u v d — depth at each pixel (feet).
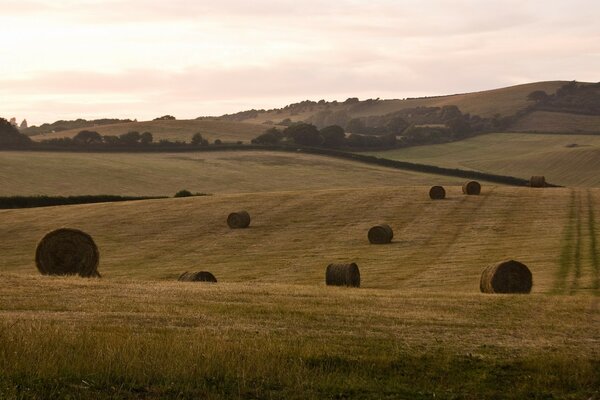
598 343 70.85
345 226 255.50
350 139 614.75
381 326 76.95
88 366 54.65
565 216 259.39
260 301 94.89
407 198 302.86
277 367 58.03
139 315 79.00
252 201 305.32
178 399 51.83
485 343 69.41
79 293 97.50
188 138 591.37
